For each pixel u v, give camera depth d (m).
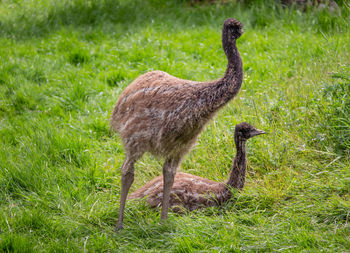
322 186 11.76
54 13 27.27
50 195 12.94
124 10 27.03
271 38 22.33
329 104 14.19
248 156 14.11
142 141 11.38
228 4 27.11
